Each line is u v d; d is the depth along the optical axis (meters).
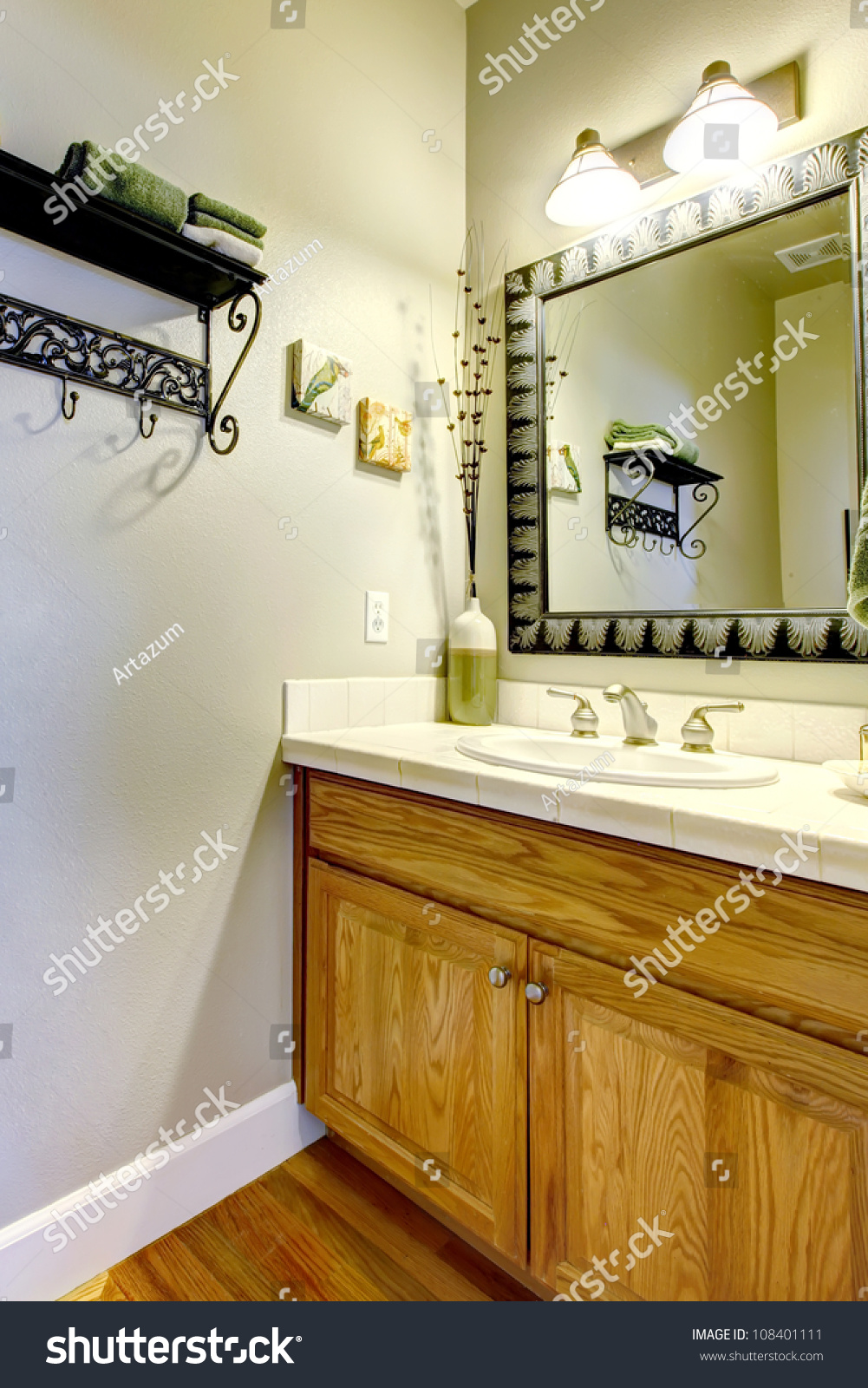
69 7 1.01
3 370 0.97
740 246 1.27
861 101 1.14
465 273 1.75
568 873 0.92
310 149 1.38
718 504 1.30
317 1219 1.23
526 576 1.62
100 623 1.08
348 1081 1.28
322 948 1.33
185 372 1.17
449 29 1.72
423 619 1.67
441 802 1.08
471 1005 1.06
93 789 1.09
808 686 1.21
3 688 0.99
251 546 1.29
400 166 1.58
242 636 1.29
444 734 1.42
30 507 1.00
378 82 1.52
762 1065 0.76
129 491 1.11
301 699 1.38
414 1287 1.10
